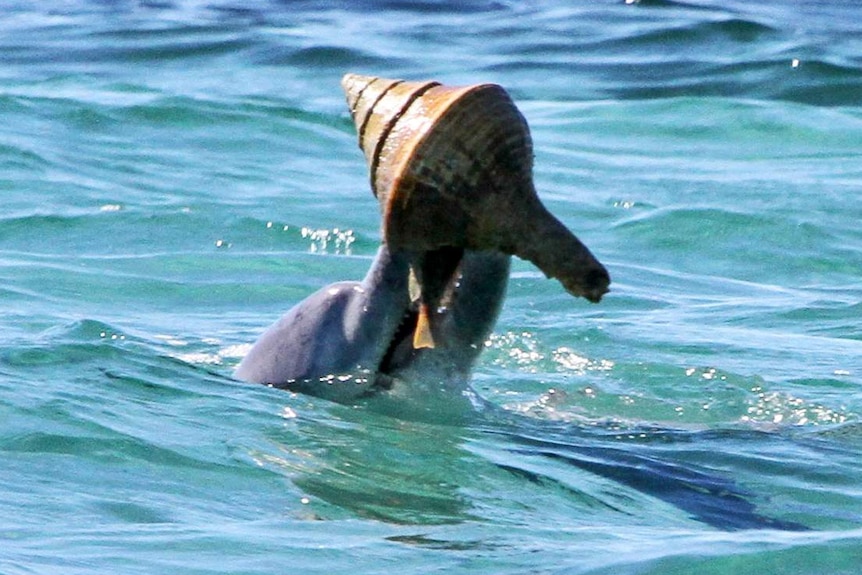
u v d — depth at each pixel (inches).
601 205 1672.0
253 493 729.6
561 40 2800.2
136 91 2134.6
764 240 1552.7
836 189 1766.7
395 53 2657.5
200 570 625.0
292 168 1787.6
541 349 1087.6
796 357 1106.1
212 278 1314.0
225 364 986.1
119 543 650.8
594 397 965.8
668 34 2829.7
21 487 714.8
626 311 1255.5
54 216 1488.7
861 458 832.3
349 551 652.7
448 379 828.0
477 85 705.0
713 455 824.3
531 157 710.5
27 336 1021.2
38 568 612.7
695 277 1424.7
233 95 2229.3
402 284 813.9
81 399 847.1
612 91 2390.5
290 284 1311.5
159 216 1513.3
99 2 3191.4
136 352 954.1
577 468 784.9
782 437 874.1
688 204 1664.6
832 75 2486.5
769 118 2138.3
